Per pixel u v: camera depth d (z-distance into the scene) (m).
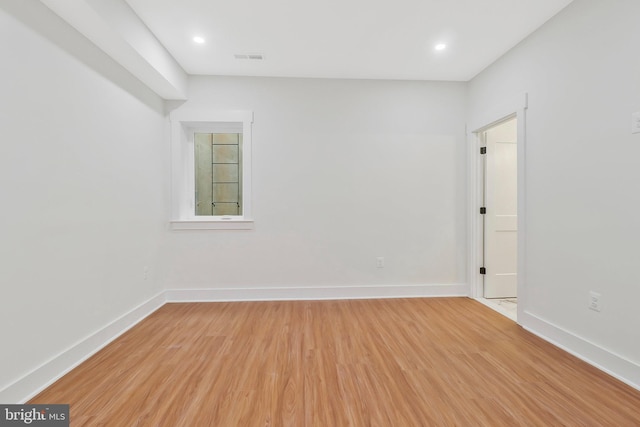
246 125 3.27
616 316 1.80
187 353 2.09
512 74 2.69
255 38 2.56
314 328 2.52
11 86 1.51
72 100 1.92
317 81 3.33
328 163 3.35
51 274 1.76
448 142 3.44
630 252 1.72
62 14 1.79
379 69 3.13
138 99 2.71
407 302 3.22
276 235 3.31
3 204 1.47
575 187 2.06
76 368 1.89
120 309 2.44
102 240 2.22
